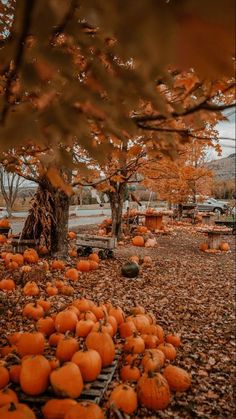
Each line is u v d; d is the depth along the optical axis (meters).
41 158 1.62
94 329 4.22
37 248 10.38
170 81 1.34
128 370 3.82
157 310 6.58
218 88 1.39
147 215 18.92
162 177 7.80
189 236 18.47
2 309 5.66
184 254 13.08
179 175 7.59
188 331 5.63
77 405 2.89
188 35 0.70
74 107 1.10
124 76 1.08
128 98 1.14
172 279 9.02
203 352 4.84
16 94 1.36
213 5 0.65
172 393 3.77
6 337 4.36
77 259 10.51
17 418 2.66
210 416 3.40
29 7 0.83
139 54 0.82
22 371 3.36
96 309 5.09
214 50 0.71
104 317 4.64
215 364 4.50
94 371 3.57
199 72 0.77
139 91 1.11
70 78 1.11
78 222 25.45
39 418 3.11
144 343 4.47
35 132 0.95
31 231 10.70
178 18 0.69
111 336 4.38
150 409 3.41
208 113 1.44
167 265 10.78
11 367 3.57
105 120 1.23
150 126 1.49
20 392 3.38
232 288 8.42
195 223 25.11
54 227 10.01
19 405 2.83
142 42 0.76
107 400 3.46
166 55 0.75
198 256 12.84
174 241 16.39
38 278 7.76
